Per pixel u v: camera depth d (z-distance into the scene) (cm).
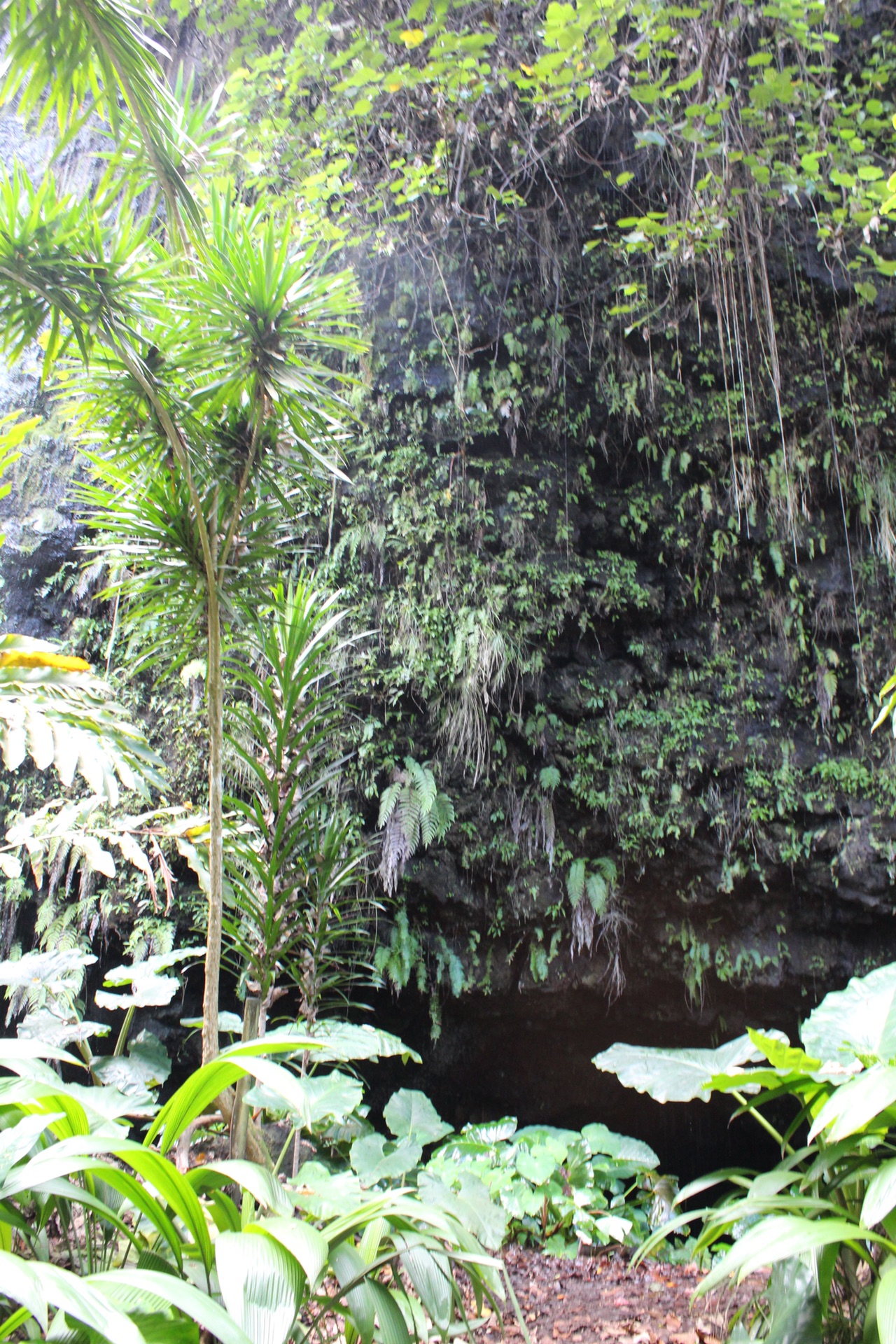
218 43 479
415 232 450
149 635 285
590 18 339
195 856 278
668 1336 278
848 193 430
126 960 405
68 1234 204
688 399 455
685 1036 450
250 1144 245
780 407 446
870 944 429
